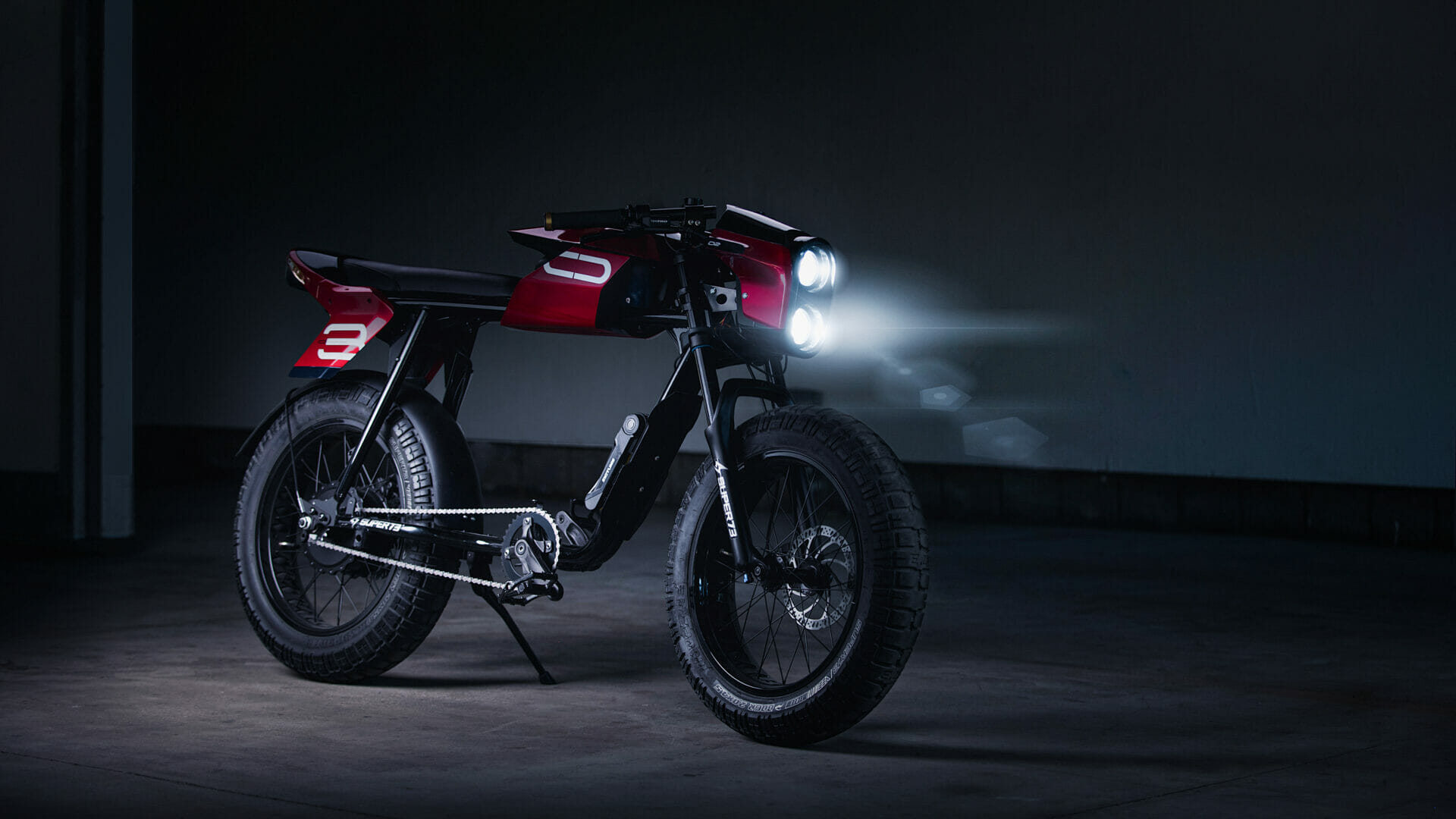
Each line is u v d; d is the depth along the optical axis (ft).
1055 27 25.43
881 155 27.35
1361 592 18.47
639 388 30.42
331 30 35.06
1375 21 22.54
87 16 21.89
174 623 15.98
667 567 11.51
